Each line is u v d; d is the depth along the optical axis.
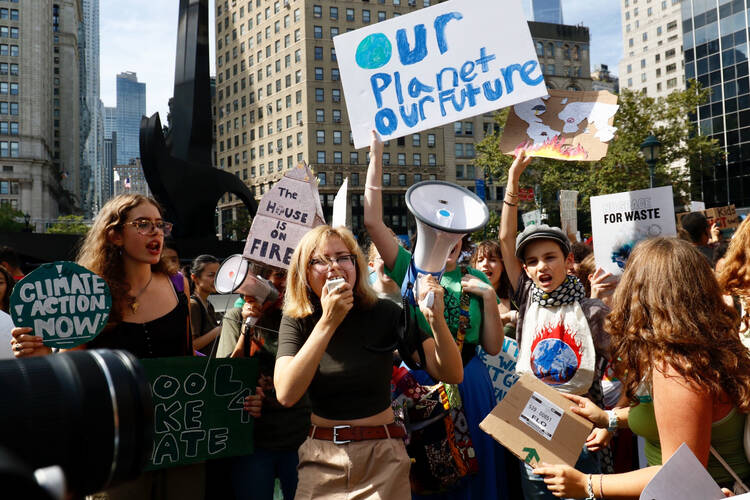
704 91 34.34
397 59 3.31
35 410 0.73
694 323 1.66
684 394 1.60
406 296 2.30
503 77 3.24
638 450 3.14
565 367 2.80
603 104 3.29
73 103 125.31
